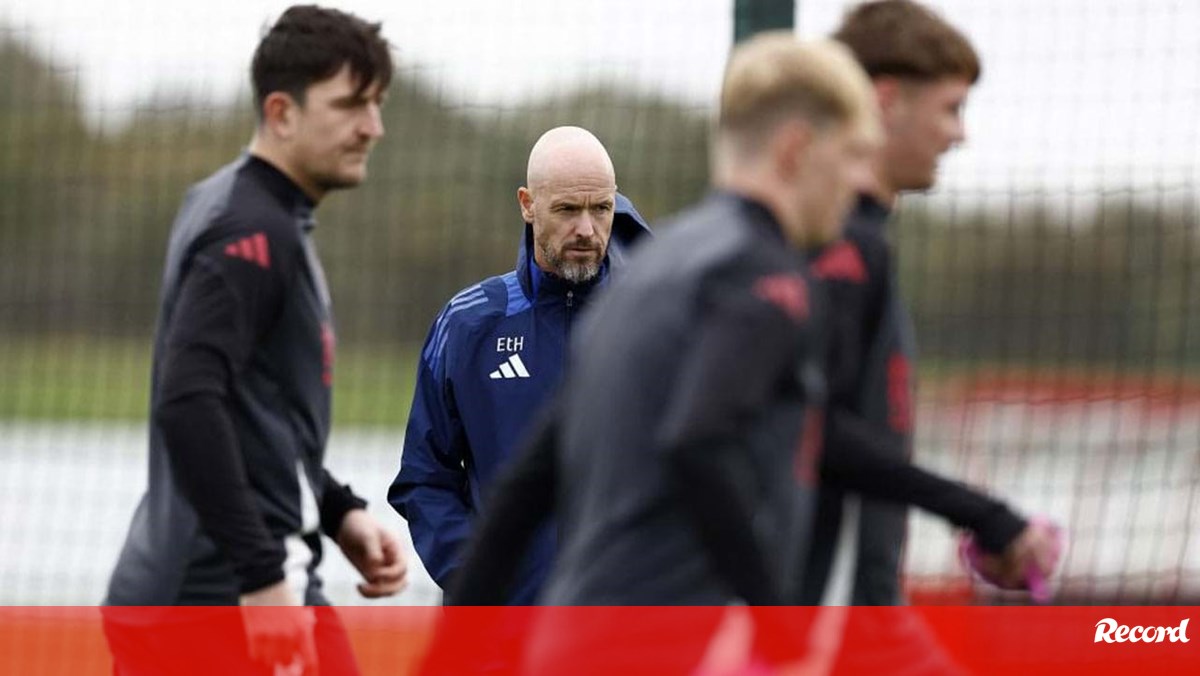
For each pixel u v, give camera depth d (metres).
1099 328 26.05
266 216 12.63
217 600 13.11
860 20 11.45
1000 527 10.62
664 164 22.84
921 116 11.31
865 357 10.88
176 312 12.50
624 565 9.49
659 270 9.53
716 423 8.80
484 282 16.73
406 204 31.44
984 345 26.17
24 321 34.31
